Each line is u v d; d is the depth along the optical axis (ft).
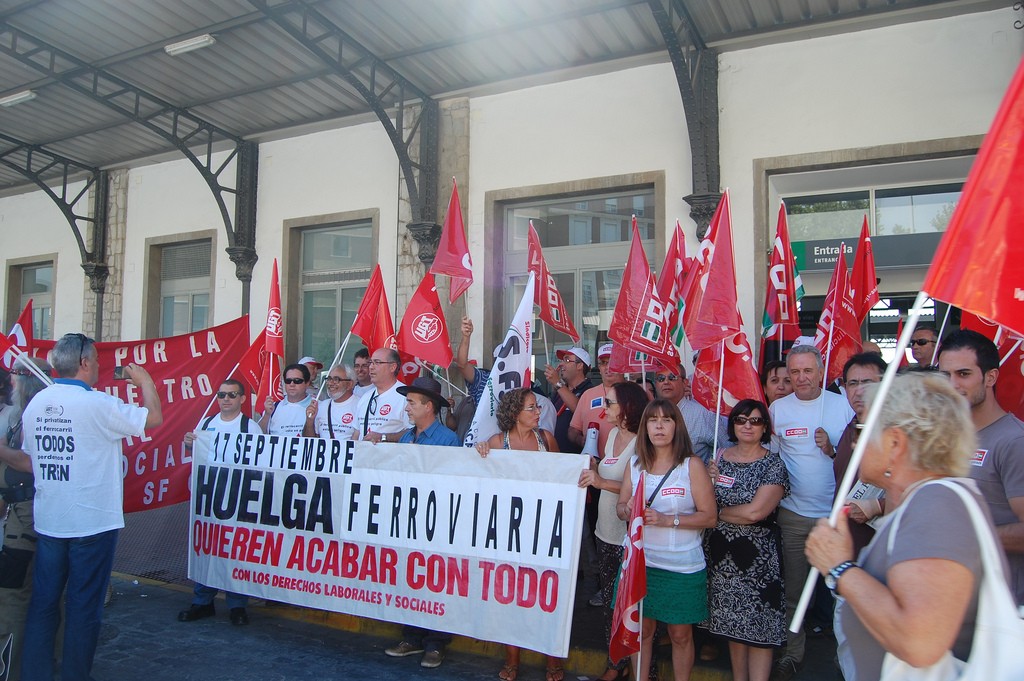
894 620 5.57
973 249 6.74
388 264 29.50
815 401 13.93
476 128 27.78
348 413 18.43
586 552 20.98
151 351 19.95
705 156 22.80
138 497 18.97
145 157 35.91
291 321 31.81
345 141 30.86
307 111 30.53
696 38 22.33
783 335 18.03
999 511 9.18
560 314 19.38
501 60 25.67
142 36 25.25
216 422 17.30
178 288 35.86
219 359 20.85
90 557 12.55
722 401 14.06
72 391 12.75
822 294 23.00
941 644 5.43
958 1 20.35
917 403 6.19
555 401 21.11
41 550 12.43
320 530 15.53
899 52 21.27
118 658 14.88
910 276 22.00
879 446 6.37
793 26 22.16
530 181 26.58
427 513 14.46
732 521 12.30
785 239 18.29
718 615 12.21
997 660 5.48
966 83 20.52
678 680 12.53
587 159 25.61
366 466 15.21
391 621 14.52
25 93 28.14
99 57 26.68
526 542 13.47
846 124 21.80
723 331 13.06
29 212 41.39
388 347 19.67
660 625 14.78
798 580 13.62
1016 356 12.39
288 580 15.75
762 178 22.71
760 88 22.91
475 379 19.56
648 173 24.50
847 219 22.88
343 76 25.13
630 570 11.47
